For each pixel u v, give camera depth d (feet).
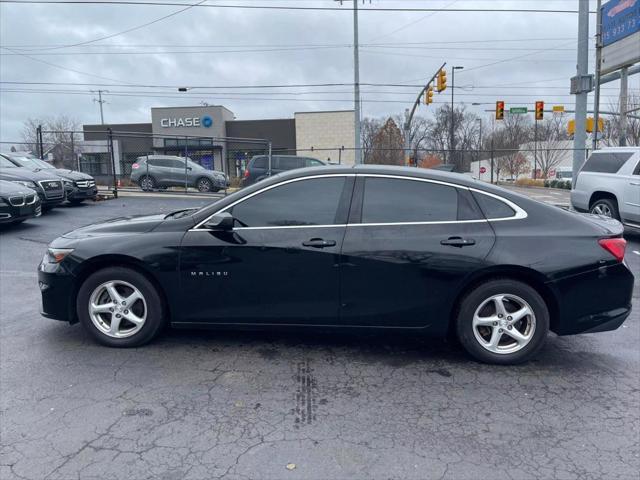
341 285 14.30
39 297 21.07
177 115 127.54
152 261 14.65
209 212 14.85
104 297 15.40
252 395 12.67
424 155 202.80
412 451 10.39
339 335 16.71
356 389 13.06
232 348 15.53
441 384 13.41
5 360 14.55
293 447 10.48
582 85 54.39
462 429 11.25
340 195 14.62
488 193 14.61
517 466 9.94
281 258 14.32
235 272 14.51
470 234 14.15
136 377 13.53
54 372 13.79
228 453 10.25
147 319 15.11
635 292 22.85
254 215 14.67
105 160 109.50
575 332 14.34
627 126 95.96
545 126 198.80
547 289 14.16
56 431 10.96
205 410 11.91
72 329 17.06
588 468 9.91
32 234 35.06
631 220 33.86
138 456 10.12
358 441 10.72
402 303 14.28
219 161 124.36
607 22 72.13
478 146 221.46
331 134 127.24
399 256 14.08
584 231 14.34
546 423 11.55
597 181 36.35
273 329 14.82
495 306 14.33
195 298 14.75
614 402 12.57
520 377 13.88
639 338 16.98
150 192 69.92
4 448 10.33
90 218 42.83
